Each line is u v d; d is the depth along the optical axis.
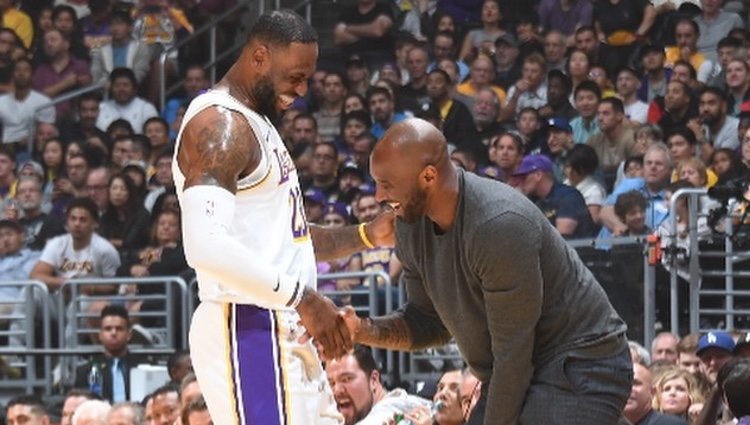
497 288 8.25
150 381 18.64
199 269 8.14
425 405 9.97
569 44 26.91
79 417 14.80
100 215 23.62
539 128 24.33
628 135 23.45
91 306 21.52
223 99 8.41
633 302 17.94
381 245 9.41
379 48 28.66
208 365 8.56
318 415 8.72
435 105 25.59
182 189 8.36
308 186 24.03
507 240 8.20
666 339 16.53
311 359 8.73
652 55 25.39
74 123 28.14
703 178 20.53
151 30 29.25
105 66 29.08
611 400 8.52
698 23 26.86
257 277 8.06
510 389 8.41
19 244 22.58
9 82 28.44
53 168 26.61
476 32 27.88
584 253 18.33
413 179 8.26
